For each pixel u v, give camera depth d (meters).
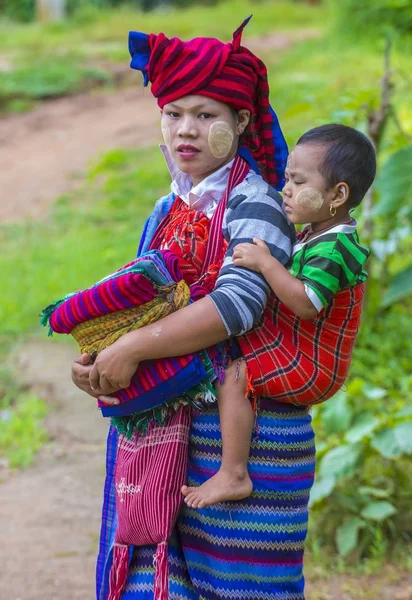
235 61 3.13
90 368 3.14
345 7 21.02
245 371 3.08
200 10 31.92
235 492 3.06
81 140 16.64
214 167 3.23
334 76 16.70
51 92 19.95
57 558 5.21
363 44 19.78
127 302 2.99
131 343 2.97
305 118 13.30
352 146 2.98
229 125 3.18
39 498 5.98
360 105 7.03
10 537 5.46
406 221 7.64
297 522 3.21
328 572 4.87
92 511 5.80
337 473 4.97
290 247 3.11
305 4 32.81
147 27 27.94
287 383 3.05
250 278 2.97
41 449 6.71
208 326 2.94
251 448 3.14
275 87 16.48
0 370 7.93
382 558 4.93
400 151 6.63
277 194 3.22
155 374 3.02
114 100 19.59
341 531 4.96
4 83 20.12
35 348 8.46
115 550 3.20
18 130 17.80
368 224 7.49
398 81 14.99
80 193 13.55
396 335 7.68
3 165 15.59
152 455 3.15
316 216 3.02
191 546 3.22
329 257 2.95
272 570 3.16
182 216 3.28
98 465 6.43
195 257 3.16
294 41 24.64
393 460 5.29
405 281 6.84
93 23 28.72
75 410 7.26
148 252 3.08
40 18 30.02
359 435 4.96
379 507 5.01
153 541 3.11
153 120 17.41
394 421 5.15
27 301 9.34
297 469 3.20
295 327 3.08
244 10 30.59
